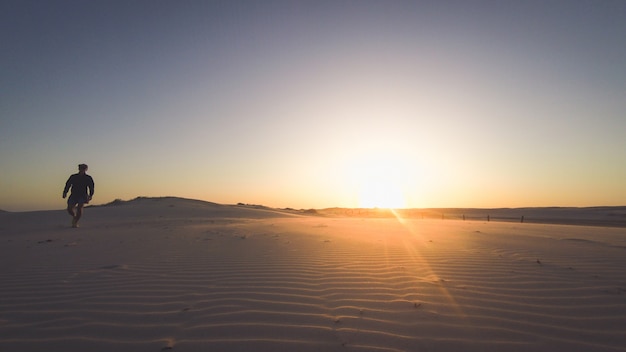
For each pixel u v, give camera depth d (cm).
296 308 470
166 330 407
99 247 934
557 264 713
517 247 945
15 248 918
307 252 849
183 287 559
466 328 412
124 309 468
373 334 396
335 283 580
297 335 394
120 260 752
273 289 548
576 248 931
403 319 436
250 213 3509
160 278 609
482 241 1083
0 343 379
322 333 398
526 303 487
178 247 934
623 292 525
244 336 391
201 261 742
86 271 654
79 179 1507
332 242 1037
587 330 406
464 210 10669
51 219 2248
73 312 459
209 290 544
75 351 362
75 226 1513
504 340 385
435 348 368
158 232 1309
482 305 481
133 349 366
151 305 482
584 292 528
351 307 474
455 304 485
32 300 503
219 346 370
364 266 696
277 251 864
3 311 464
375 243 1015
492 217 5831
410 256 798
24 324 425
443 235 1282
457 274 635
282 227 1603
